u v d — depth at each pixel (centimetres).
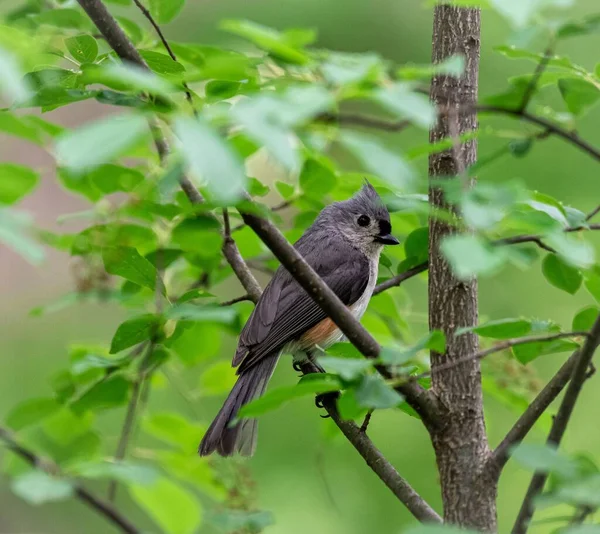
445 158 698
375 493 1198
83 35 607
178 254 784
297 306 922
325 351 618
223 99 563
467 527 643
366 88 425
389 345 840
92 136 335
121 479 436
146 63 617
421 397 654
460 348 679
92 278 733
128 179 739
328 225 1066
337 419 707
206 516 566
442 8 718
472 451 661
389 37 1388
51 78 581
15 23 726
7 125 703
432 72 456
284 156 347
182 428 754
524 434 634
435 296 699
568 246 493
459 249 398
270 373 892
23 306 1420
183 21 1378
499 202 439
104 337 1384
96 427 1091
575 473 416
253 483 692
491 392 765
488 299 1316
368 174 812
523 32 484
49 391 1296
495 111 518
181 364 888
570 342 623
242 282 845
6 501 1248
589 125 1292
